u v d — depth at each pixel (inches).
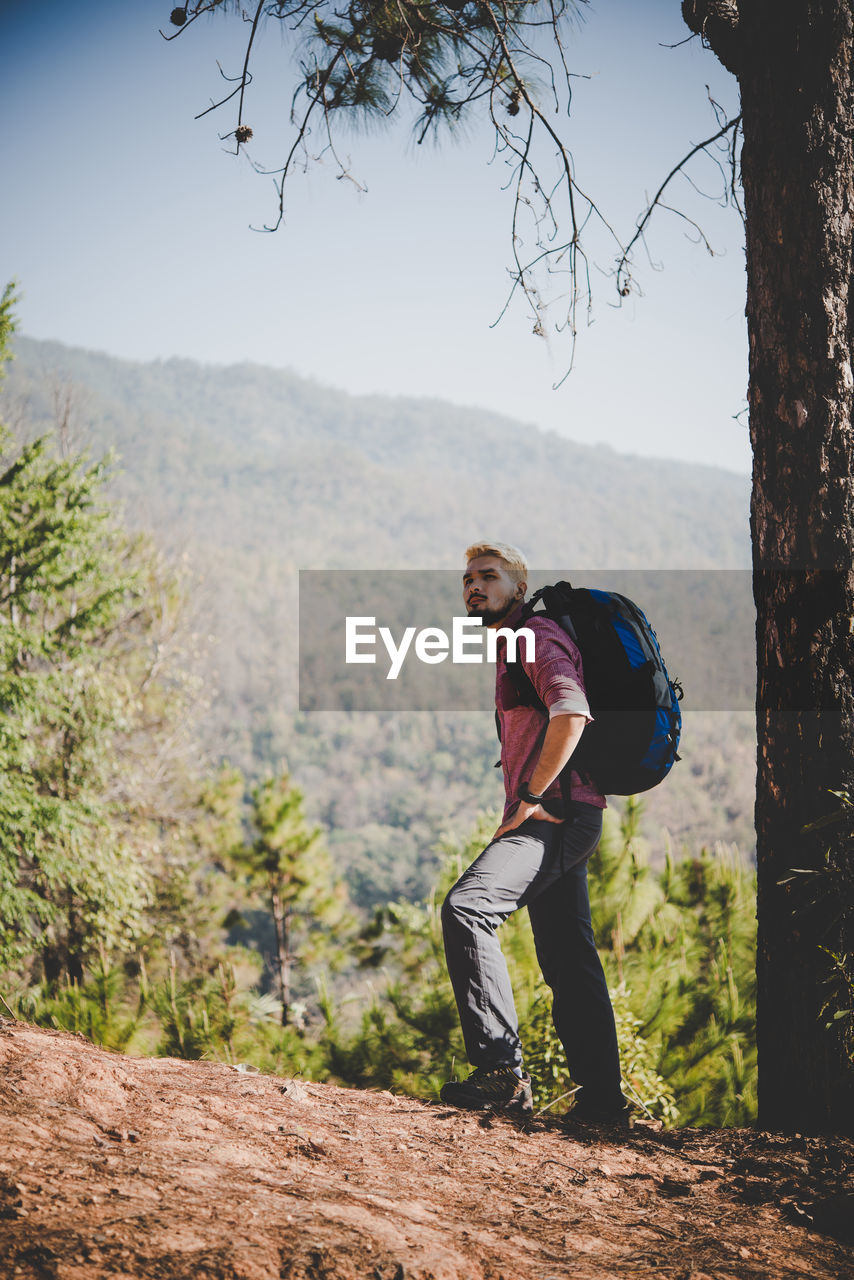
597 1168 93.7
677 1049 189.0
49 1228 56.7
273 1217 64.8
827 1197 87.9
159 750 784.3
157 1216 60.9
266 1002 196.7
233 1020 186.4
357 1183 77.4
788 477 120.6
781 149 122.2
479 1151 94.0
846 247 120.5
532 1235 73.3
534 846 111.2
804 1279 70.9
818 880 114.5
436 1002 193.0
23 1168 64.8
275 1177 74.2
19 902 491.2
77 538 550.6
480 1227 72.8
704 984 199.8
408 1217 71.1
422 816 3535.9
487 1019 109.0
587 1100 117.5
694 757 2657.5
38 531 543.2
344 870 2765.7
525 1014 178.4
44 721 597.3
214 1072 106.3
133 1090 88.5
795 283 121.0
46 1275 51.3
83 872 527.8
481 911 108.7
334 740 4281.5
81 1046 103.3
